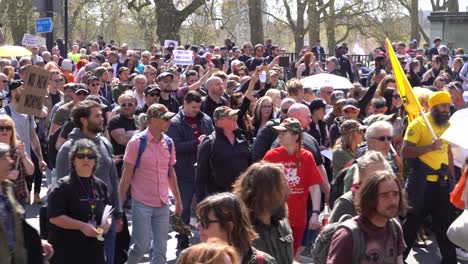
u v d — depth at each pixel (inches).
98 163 250.5
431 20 1155.9
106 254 271.0
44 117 453.4
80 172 245.1
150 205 296.7
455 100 467.5
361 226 185.9
